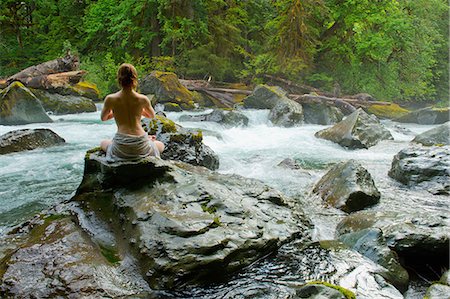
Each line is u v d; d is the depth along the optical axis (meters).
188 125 11.93
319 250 3.87
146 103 4.50
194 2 20.83
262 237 3.70
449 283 3.06
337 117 14.45
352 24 19.44
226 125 12.38
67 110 14.55
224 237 3.50
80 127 11.62
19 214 5.05
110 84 19.50
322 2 18.66
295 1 18.59
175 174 4.39
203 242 3.38
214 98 17.91
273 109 13.58
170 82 16.30
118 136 4.38
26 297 2.94
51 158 7.95
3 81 14.66
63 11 25.66
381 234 3.91
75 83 16.23
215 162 7.14
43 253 3.46
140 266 3.32
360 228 4.27
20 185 6.23
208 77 20.62
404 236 3.78
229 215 3.89
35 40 25.94
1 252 3.60
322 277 3.37
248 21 22.52
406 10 21.77
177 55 21.17
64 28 25.59
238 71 21.25
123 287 3.13
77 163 7.59
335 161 8.17
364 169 5.70
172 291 3.12
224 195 4.20
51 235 3.80
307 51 19.33
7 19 24.52
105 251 3.58
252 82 20.05
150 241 3.43
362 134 9.65
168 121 6.83
